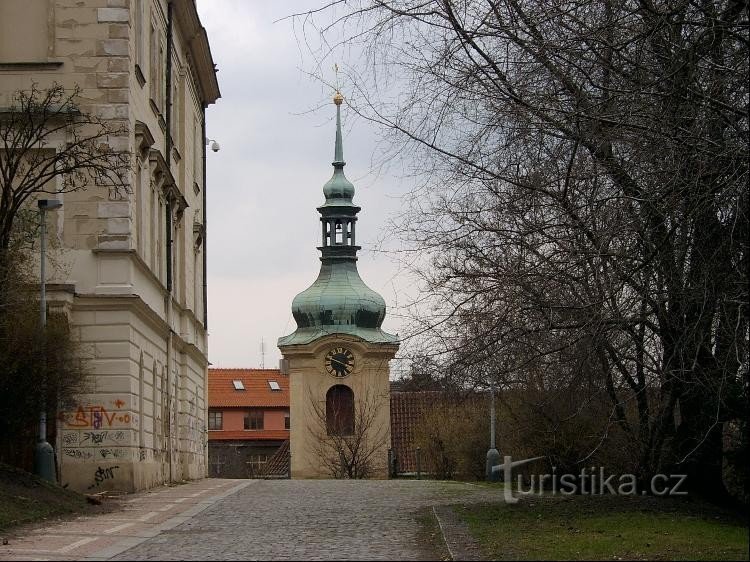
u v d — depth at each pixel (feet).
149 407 136.36
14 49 125.49
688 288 65.00
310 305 384.88
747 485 80.59
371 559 55.52
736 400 70.03
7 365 102.37
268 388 460.55
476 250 70.95
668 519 68.95
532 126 65.41
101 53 125.59
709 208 61.52
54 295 120.37
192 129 191.62
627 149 64.34
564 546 57.41
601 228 65.16
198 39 182.70
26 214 110.22
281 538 66.95
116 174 116.26
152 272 137.59
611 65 62.90
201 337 197.98
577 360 70.54
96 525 78.28
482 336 71.67
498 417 148.77
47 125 123.95
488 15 64.23
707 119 60.54
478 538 63.10
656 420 79.61
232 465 434.30
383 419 353.10
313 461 360.07
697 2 60.64
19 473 97.66
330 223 398.42
